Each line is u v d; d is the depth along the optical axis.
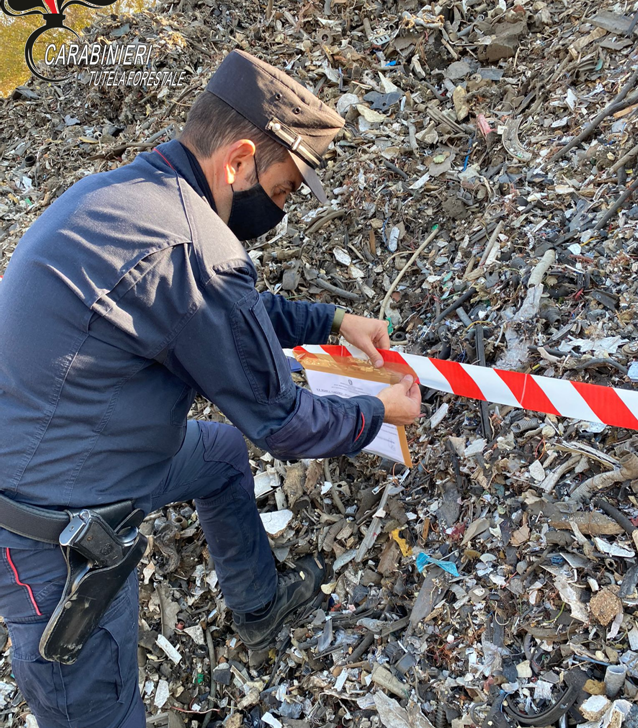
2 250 4.38
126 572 1.27
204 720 1.93
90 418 1.17
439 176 2.87
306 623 1.98
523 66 3.12
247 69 1.22
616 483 1.62
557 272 2.11
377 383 1.75
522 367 1.99
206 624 2.08
